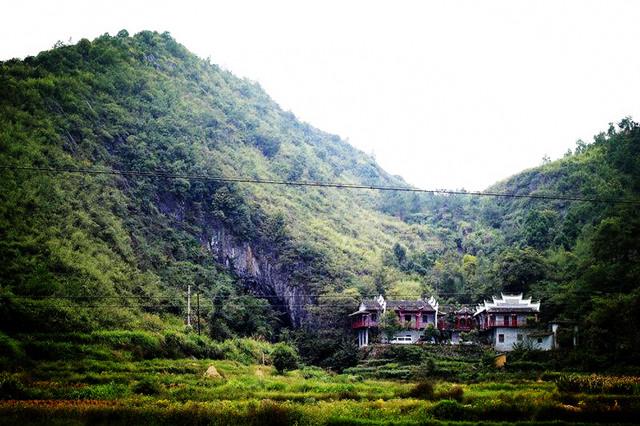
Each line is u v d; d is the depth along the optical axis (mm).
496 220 154500
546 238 121250
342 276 118750
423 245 150250
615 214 103062
